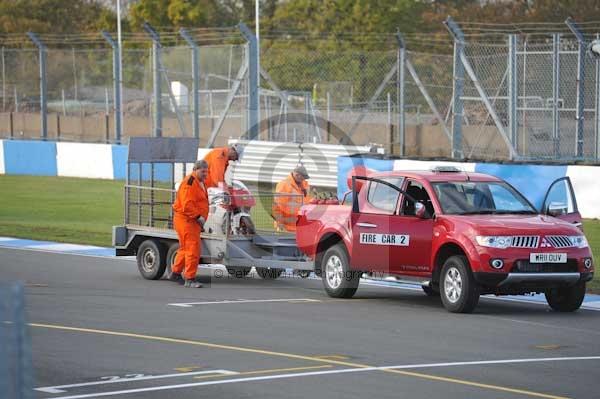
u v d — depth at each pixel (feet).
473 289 123.34
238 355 95.55
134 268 166.30
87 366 90.07
